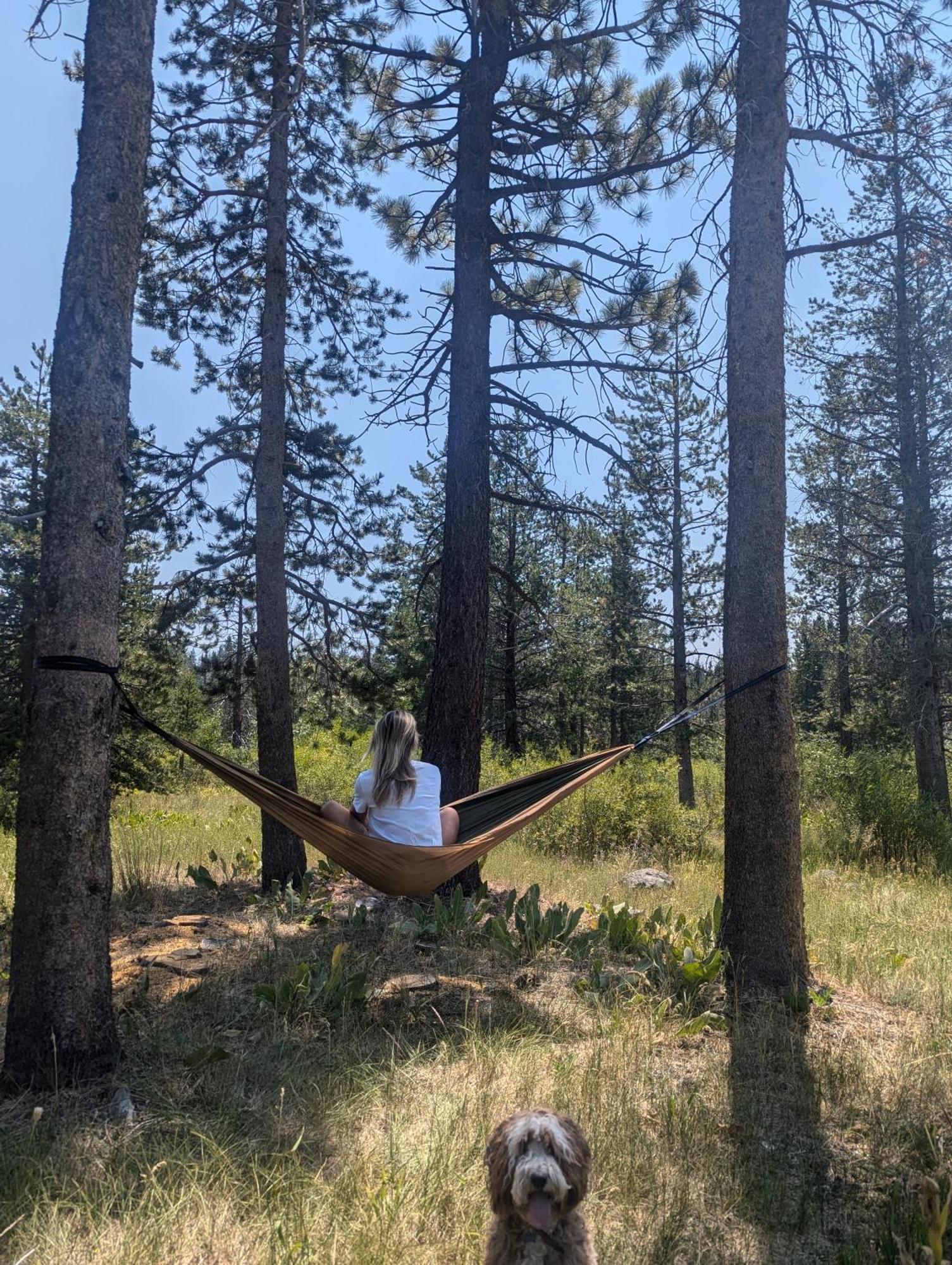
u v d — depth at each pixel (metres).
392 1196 3.75
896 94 7.86
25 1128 4.44
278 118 5.59
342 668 13.28
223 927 8.19
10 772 15.76
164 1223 3.59
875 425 19.69
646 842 16.28
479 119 10.36
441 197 11.01
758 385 7.25
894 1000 6.78
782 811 6.85
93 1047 5.02
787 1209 3.94
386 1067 5.17
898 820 15.80
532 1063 5.12
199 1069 5.10
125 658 16.44
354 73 10.70
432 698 9.98
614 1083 4.92
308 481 12.67
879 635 20.20
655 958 6.95
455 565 10.02
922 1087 5.07
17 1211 3.70
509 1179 2.64
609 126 10.67
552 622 15.18
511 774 19.84
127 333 5.50
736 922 6.85
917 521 18.62
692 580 21.66
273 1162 4.07
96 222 5.39
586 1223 2.98
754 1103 4.84
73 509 5.21
